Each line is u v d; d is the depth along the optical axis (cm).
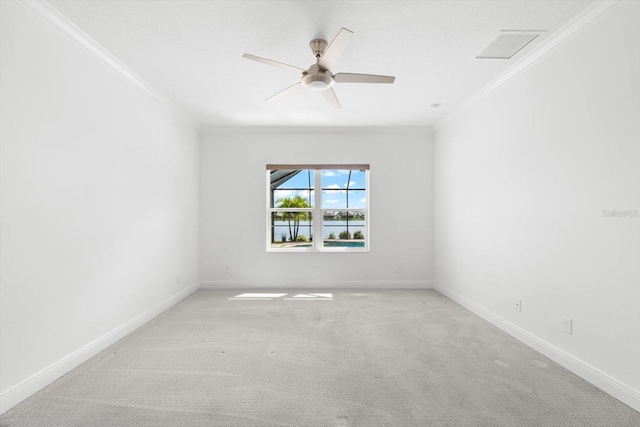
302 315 355
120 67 284
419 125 476
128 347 269
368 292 460
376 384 210
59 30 220
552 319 245
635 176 183
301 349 265
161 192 368
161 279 368
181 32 235
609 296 198
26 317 196
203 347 269
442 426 168
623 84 188
